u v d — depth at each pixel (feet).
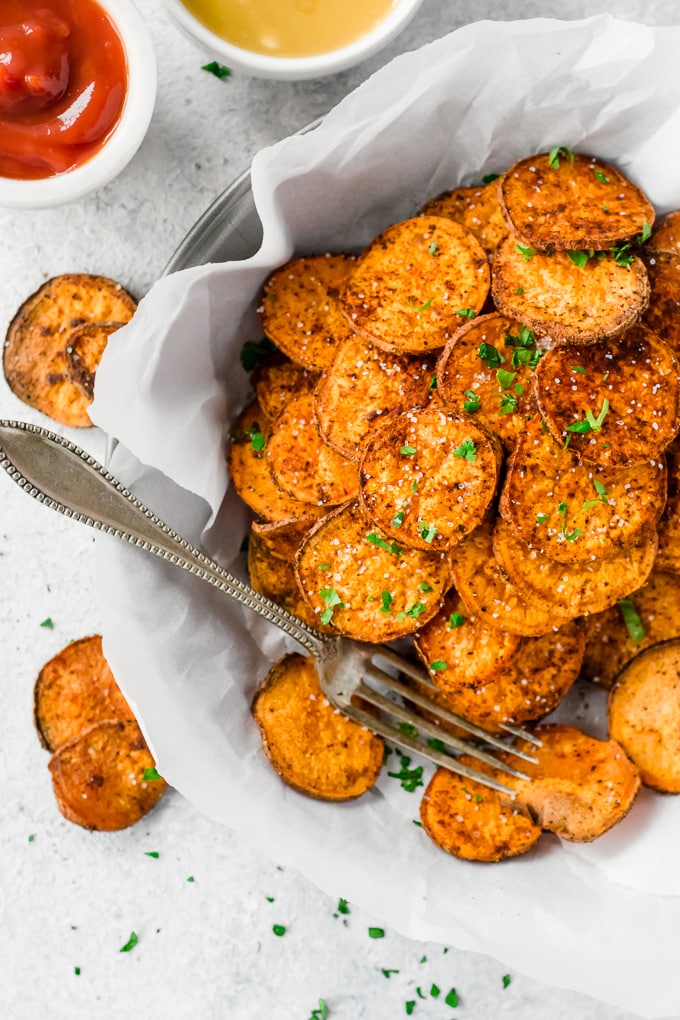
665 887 1.61
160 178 1.72
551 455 1.52
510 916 1.62
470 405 1.53
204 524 1.63
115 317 1.72
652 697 1.64
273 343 1.61
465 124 1.56
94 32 1.58
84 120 1.59
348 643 1.63
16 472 1.41
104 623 1.57
